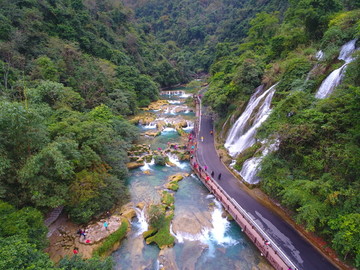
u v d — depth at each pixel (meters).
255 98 36.00
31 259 12.14
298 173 21.36
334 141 19.84
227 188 26.20
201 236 20.48
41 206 19.17
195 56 126.69
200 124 47.56
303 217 17.77
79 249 18.17
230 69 54.16
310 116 21.83
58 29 56.00
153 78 87.56
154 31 157.00
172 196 25.88
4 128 16.53
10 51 37.72
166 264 17.73
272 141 23.89
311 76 27.56
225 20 134.75
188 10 162.38
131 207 23.94
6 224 13.92
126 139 36.69
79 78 45.78
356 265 14.84
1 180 16.94
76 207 20.58
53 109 30.30
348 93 20.19
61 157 18.11
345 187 17.28
